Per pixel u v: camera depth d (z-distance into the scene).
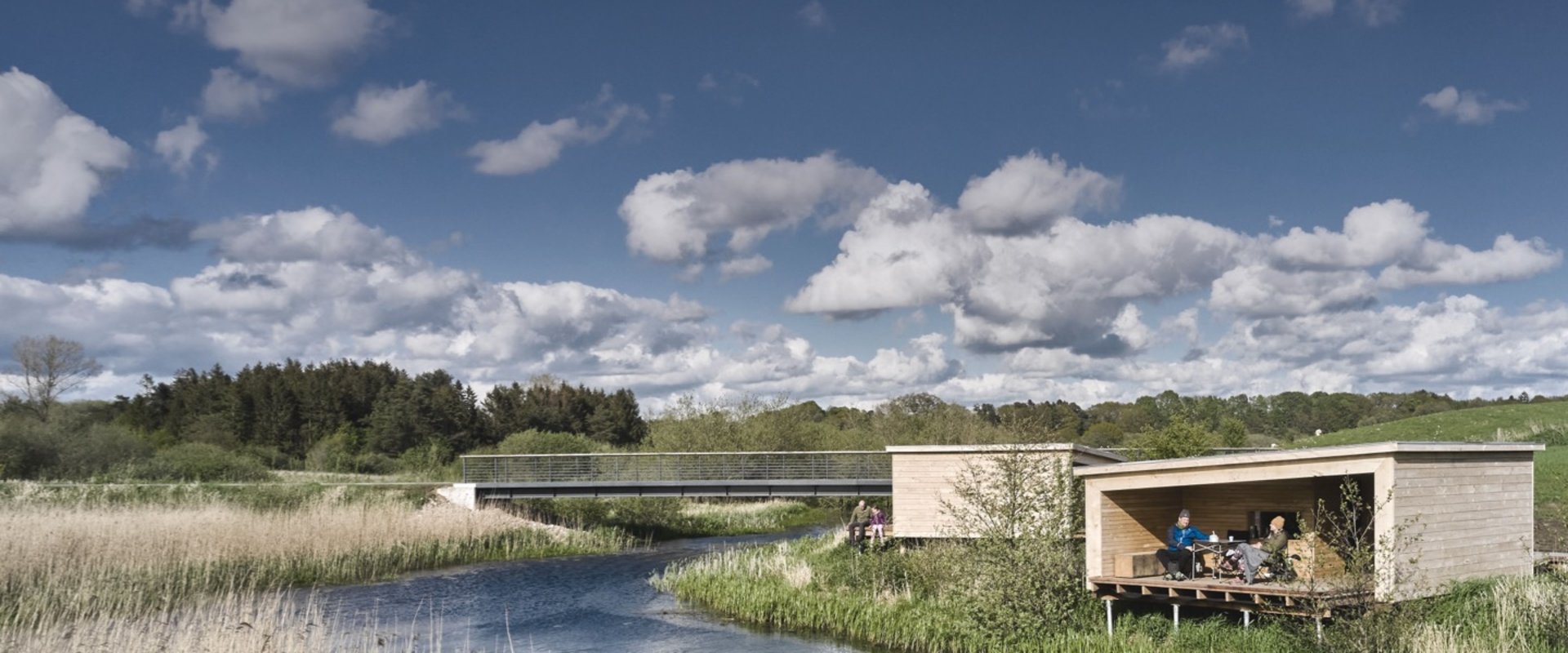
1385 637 14.03
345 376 90.69
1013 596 18.78
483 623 24.67
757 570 29.19
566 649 21.69
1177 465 17.67
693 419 61.81
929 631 20.36
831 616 22.81
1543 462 35.09
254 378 88.06
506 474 47.19
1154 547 19.80
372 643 21.44
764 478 46.91
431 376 95.56
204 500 38.94
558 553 39.66
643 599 28.09
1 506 33.16
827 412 99.44
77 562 26.42
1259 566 16.98
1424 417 61.38
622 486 45.12
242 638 18.11
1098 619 18.78
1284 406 112.06
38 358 63.25
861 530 29.39
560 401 104.62
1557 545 22.64
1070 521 20.22
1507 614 14.93
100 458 51.81
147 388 86.25
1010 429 22.14
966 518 21.45
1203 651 16.33
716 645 21.61
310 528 34.34
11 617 21.62
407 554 35.31
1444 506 16.17
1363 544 15.32
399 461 72.56
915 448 28.83
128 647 17.78
